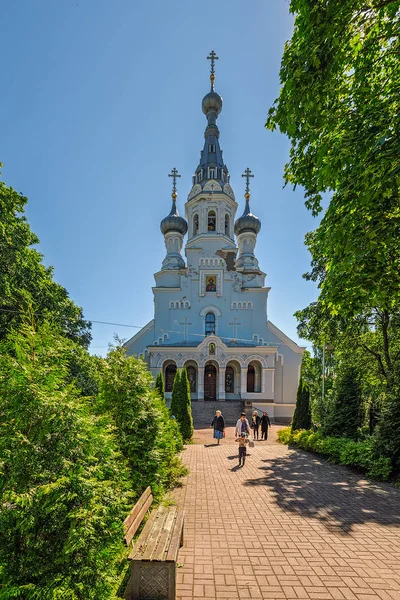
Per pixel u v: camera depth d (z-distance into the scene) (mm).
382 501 8070
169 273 37156
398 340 17766
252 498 8258
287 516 7082
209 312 35781
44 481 3578
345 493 8695
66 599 3256
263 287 35812
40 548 3410
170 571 4148
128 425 6930
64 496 3479
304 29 6164
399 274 6828
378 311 15844
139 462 6887
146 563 4141
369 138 5910
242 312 35688
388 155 5434
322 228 7617
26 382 3803
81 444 3900
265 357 31953
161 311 35625
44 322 4582
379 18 6191
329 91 6199
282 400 33781
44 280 19141
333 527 6520
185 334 35156
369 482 9766
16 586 3146
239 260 39125
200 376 31797
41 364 4227
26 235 18250
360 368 17609
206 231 37812
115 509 3984
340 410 14438
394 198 5980
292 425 19328
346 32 6027
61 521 3510
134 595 4102
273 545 5746
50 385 4031
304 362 41438
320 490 8953
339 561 5227
